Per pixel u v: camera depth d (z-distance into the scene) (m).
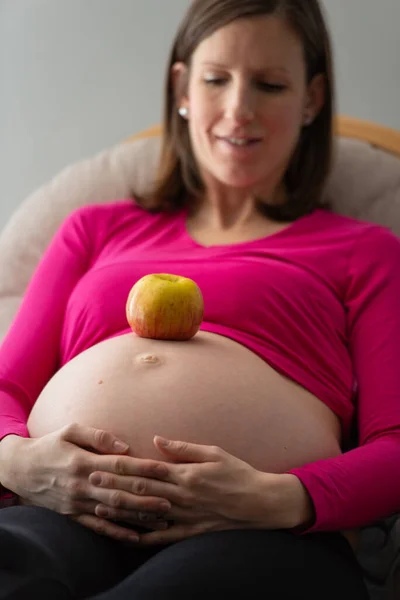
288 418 1.09
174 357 1.11
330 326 1.25
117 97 1.90
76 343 1.27
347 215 1.52
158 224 1.42
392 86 1.77
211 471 0.95
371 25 1.76
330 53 1.40
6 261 1.58
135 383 1.08
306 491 0.98
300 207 1.39
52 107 1.93
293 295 1.24
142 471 0.96
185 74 1.41
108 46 1.89
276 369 1.18
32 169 1.96
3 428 1.12
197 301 1.15
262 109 1.29
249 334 1.22
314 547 0.96
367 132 1.61
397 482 1.05
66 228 1.42
